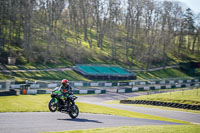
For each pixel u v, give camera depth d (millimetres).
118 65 110562
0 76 64188
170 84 92688
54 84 64750
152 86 82375
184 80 100188
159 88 81938
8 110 21125
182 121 31469
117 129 14289
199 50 162375
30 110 22203
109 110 30750
